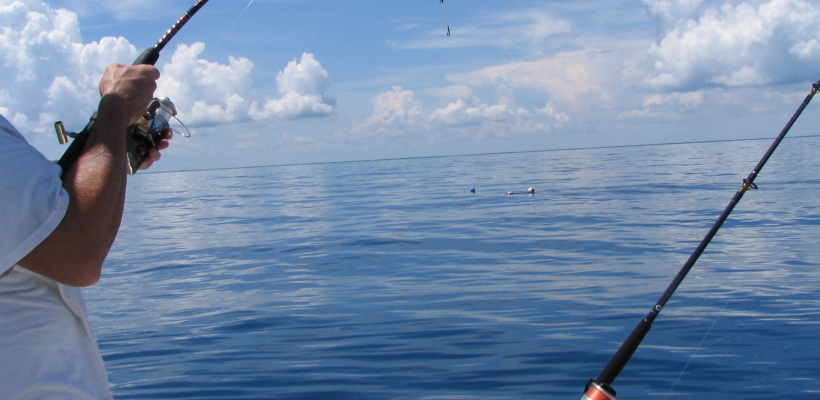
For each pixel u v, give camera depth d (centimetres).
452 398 429
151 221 2011
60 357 106
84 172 101
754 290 713
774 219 1357
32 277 105
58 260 98
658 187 2402
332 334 593
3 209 93
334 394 441
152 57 135
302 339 581
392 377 471
